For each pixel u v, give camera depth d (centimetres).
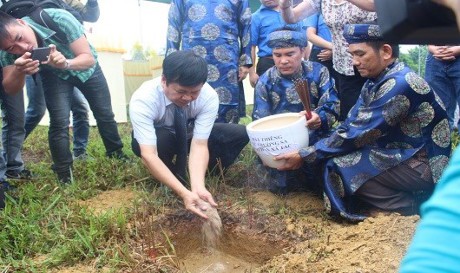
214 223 314
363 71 310
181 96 301
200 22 425
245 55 445
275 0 483
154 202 340
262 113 374
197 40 426
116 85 739
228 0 432
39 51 328
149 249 286
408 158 306
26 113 455
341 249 266
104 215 310
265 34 484
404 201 318
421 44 78
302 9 403
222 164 385
